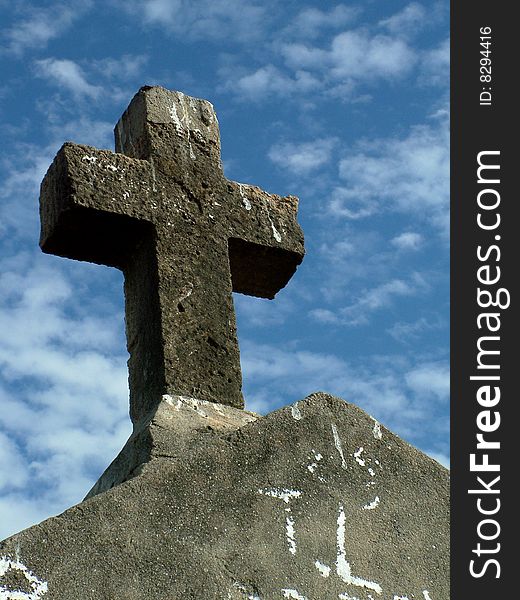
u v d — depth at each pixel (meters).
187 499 4.13
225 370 4.52
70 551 3.96
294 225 4.81
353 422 4.43
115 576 3.97
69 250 4.65
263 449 4.28
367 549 4.27
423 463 4.46
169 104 4.76
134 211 4.58
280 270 4.83
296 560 4.18
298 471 4.30
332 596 4.17
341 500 4.31
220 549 4.11
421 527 4.37
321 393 4.44
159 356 4.48
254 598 4.08
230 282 4.63
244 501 4.19
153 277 4.55
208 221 4.67
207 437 4.28
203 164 4.73
